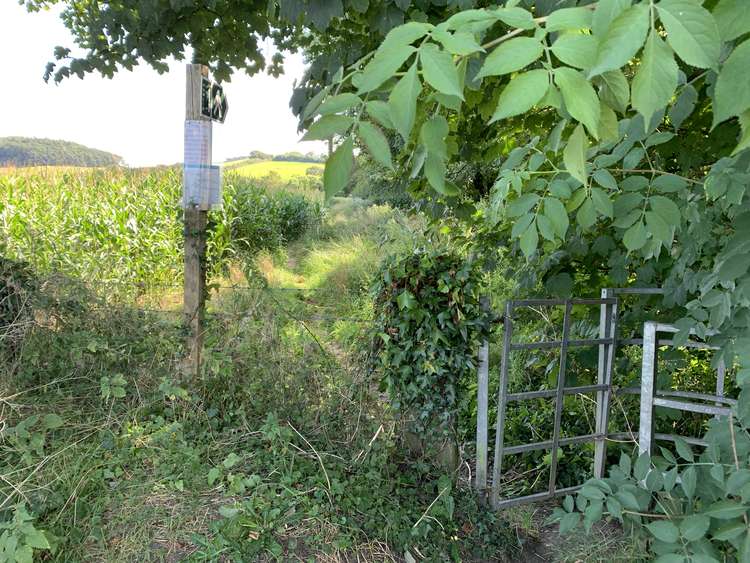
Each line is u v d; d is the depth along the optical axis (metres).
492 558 3.43
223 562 2.72
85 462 3.19
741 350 2.13
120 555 2.68
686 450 2.26
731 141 2.98
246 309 4.50
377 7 2.58
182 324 4.32
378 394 4.13
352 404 4.02
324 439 3.81
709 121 3.10
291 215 17.58
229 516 2.89
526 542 3.66
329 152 1.00
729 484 1.97
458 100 1.09
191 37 4.50
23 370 3.81
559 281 4.29
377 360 4.04
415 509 3.46
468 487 3.96
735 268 2.08
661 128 3.22
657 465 2.38
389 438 3.93
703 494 2.27
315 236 17.47
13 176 11.11
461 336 3.79
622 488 2.28
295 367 4.16
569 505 2.37
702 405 3.27
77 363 3.91
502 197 2.72
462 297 3.72
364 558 2.96
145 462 3.33
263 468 3.43
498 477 3.79
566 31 0.96
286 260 14.47
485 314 3.83
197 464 3.27
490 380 5.25
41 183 11.15
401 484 3.64
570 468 4.42
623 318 4.24
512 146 4.38
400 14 2.54
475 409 4.98
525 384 5.24
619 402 4.45
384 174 4.92
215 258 5.72
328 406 4.02
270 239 15.03
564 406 4.73
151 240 9.87
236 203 13.25
